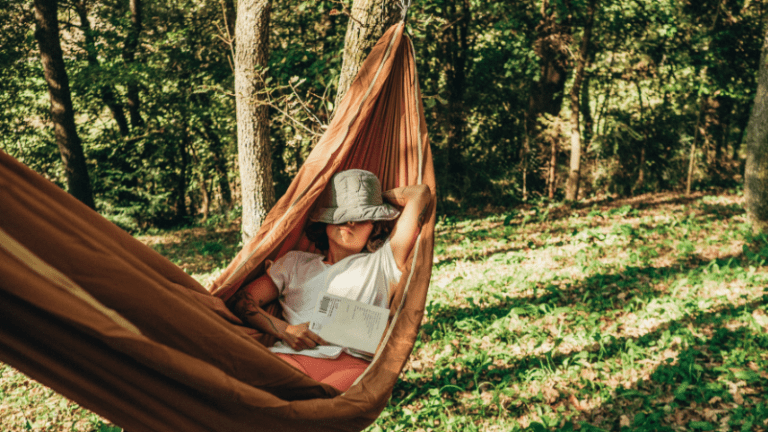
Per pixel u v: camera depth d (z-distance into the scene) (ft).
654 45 52.13
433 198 13.62
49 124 60.85
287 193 12.69
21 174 6.43
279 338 11.00
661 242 31.04
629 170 55.77
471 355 19.12
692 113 55.72
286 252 12.59
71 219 6.64
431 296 25.79
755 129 30.63
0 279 5.61
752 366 16.89
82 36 59.36
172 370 6.89
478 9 50.39
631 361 17.44
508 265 29.66
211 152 63.93
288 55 32.65
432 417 16.25
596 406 15.90
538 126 54.85
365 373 10.45
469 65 56.59
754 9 49.85
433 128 52.75
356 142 13.98
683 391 15.39
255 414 8.09
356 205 12.20
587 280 25.50
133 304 6.84
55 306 5.91
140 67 51.01
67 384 6.83
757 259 25.71
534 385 17.13
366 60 14.60
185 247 48.16
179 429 7.73
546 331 20.65
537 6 48.70
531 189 56.65
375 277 11.93
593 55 56.34
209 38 49.60
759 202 30.58
